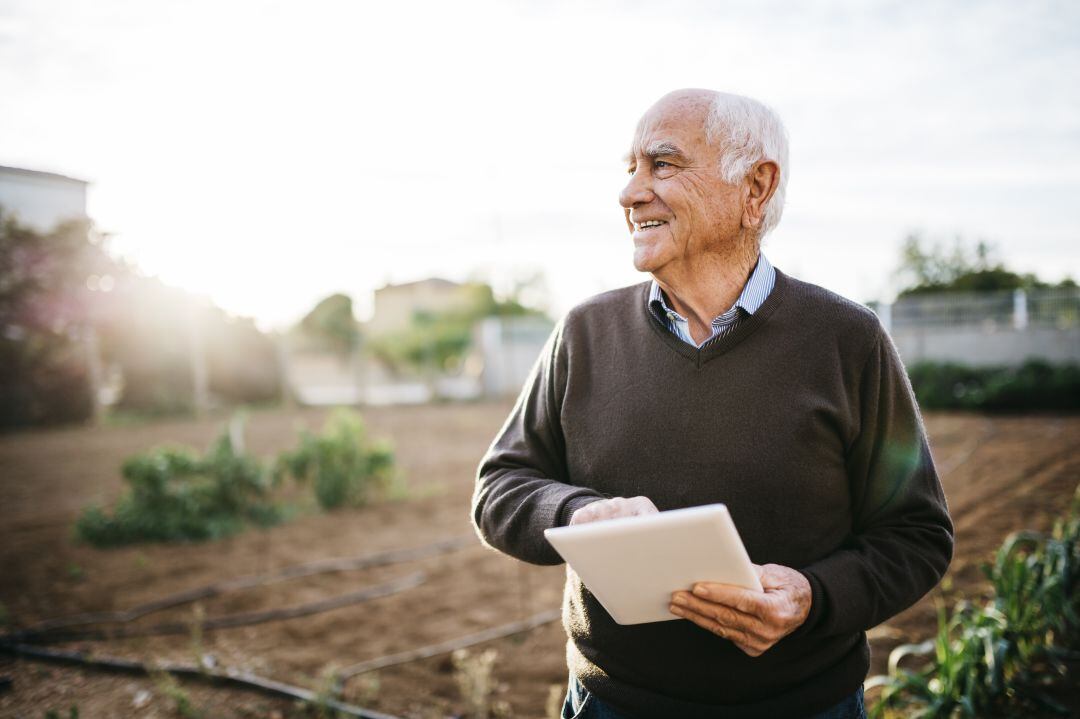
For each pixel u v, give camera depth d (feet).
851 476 4.63
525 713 9.89
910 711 8.73
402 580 16.02
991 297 52.06
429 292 140.05
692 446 4.41
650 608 3.95
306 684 10.83
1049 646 9.56
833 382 4.39
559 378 5.20
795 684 4.31
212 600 15.01
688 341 4.61
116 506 21.11
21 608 14.67
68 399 49.42
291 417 55.77
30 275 35.68
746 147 4.53
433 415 55.88
